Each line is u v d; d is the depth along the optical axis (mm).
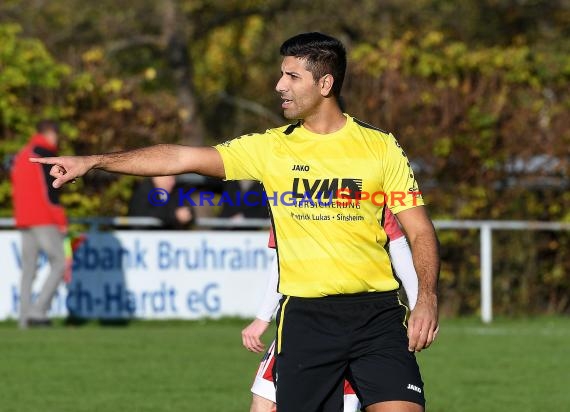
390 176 13758
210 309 37750
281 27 69875
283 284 13984
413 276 14484
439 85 41500
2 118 38469
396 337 13680
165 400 23641
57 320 36688
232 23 73562
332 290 13734
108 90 39781
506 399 24297
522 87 42531
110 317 37031
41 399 23562
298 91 13836
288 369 13836
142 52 69500
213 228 38656
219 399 23844
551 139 41875
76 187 38875
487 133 41312
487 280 39562
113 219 36844
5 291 36188
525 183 41875
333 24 67938
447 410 23062
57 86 38844
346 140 13859
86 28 66125
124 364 28312
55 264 34406
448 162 41281
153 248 37250
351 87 41469
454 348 32125
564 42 68062
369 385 13422
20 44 39406
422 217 13680
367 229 13742
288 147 13898
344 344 13680
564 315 42156
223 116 76312
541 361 29828
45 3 65000
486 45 70812
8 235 36156
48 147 34000
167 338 33188
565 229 41219
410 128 41125
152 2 65938
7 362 28312
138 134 40250
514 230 41156
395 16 68000
